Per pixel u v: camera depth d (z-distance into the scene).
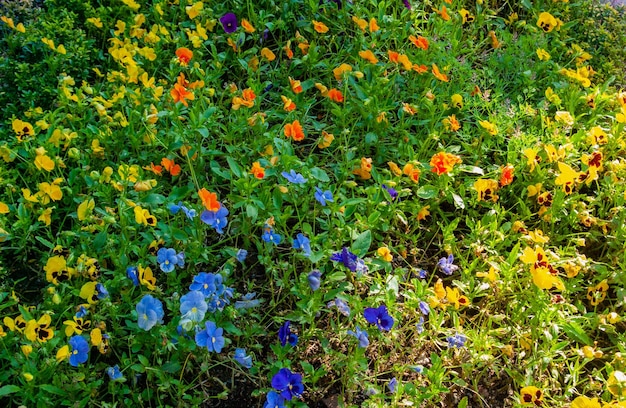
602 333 1.46
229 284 1.38
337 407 1.28
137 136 1.52
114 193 1.46
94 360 1.28
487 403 1.34
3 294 1.26
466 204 1.62
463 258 1.52
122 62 1.61
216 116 1.61
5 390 1.10
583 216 1.55
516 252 1.41
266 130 1.64
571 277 1.44
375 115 1.67
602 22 2.21
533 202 1.65
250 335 1.31
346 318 1.39
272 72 1.80
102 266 1.34
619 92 1.89
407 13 1.94
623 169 1.68
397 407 1.23
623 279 1.50
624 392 1.24
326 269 1.41
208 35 1.89
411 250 1.51
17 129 1.41
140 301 1.21
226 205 1.53
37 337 1.13
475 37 2.08
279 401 1.19
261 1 1.93
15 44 1.70
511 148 1.68
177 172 1.46
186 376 1.28
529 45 1.99
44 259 1.38
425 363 1.36
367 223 1.42
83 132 1.54
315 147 1.70
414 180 1.52
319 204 1.51
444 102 1.80
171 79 1.68
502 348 1.34
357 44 1.84
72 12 1.77
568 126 1.76
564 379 1.38
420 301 1.33
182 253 1.30
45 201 1.37
